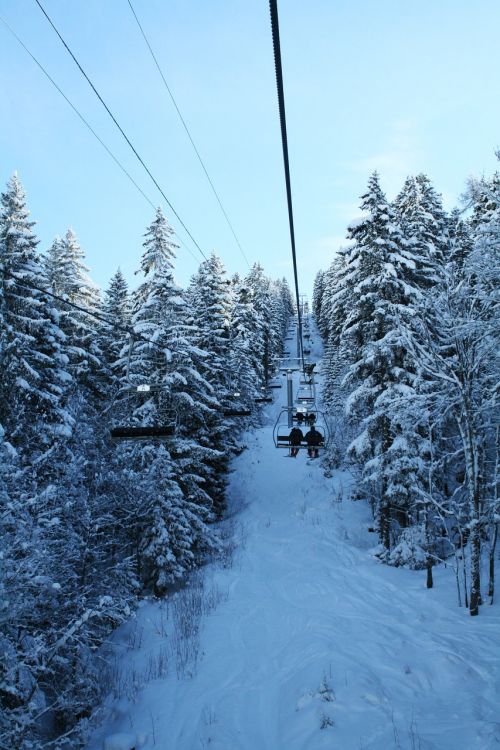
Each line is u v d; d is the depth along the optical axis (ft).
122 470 58.95
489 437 54.60
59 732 39.06
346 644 41.19
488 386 53.31
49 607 36.96
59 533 42.09
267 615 52.80
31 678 31.81
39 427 51.47
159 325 70.49
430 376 65.26
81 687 37.99
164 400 70.59
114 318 113.91
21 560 30.32
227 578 66.59
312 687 33.86
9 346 52.19
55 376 60.34
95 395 79.30
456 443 68.13
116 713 38.09
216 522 100.48
